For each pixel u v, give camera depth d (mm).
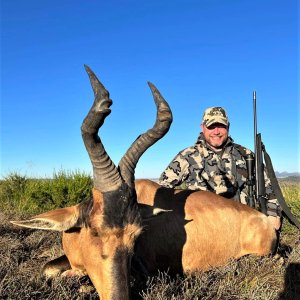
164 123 1312
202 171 2193
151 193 1742
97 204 1262
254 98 2125
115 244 1237
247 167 2107
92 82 1178
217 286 1519
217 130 2168
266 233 1897
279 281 1645
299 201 2916
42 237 2121
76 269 1517
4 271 1586
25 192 3225
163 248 1698
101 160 1243
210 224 1795
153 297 1369
